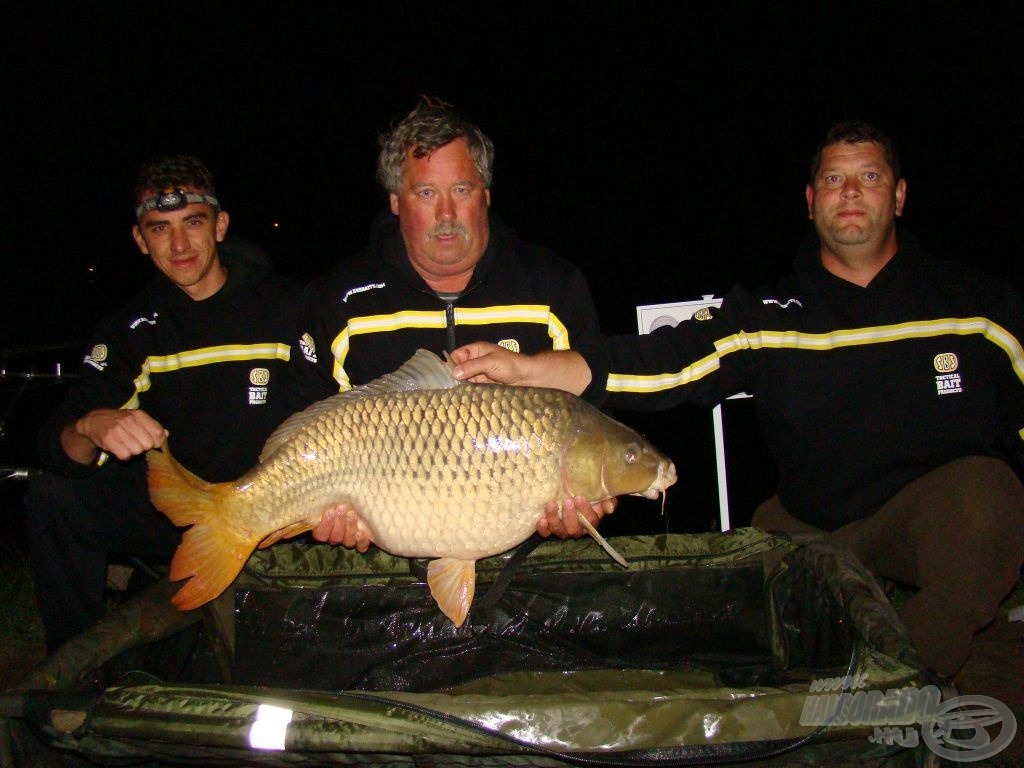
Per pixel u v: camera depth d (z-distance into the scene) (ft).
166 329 6.01
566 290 5.47
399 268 5.35
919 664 2.99
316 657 4.94
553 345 5.42
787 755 2.89
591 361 5.08
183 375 6.01
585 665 5.01
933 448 5.31
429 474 4.16
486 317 5.36
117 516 5.86
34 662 6.63
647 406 5.38
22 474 5.73
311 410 4.36
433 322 5.36
